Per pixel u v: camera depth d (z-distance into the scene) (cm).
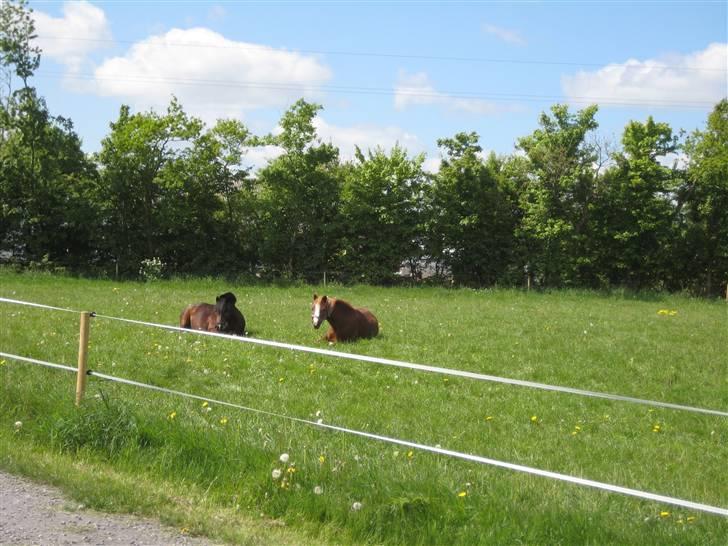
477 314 2200
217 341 1359
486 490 625
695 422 998
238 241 3988
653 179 3988
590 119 4038
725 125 3922
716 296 3981
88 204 3572
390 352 1409
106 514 550
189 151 3812
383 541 546
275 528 556
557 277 4022
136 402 829
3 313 1600
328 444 728
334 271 4072
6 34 3384
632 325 2047
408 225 4041
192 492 608
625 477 726
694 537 549
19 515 531
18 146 3528
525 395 1088
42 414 767
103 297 2275
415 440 801
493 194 4012
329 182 3978
